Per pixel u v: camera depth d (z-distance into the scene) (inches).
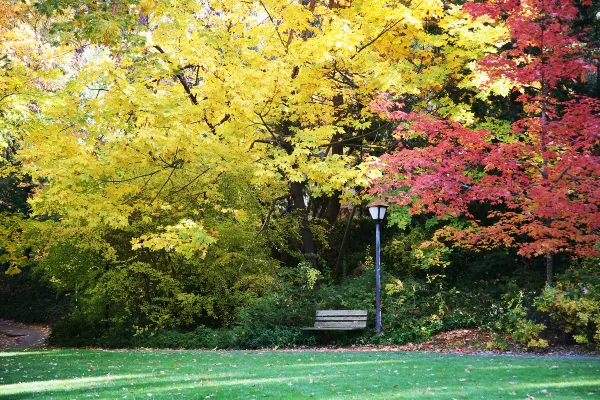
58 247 606.9
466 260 637.3
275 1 509.4
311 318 525.3
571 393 219.0
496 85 490.6
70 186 418.0
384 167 443.8
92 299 604.1
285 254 774.5
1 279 1057.5
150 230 579.5
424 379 264.2
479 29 504.1
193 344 544.1
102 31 338.3
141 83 413.1
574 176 392.2
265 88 441.4
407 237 655.1
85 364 375.9
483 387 237.0
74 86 426.0
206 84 449.1
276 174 478.6
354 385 249.4
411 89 497.0
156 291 621.9
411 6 508.7
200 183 502.6
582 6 555.8
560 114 532.7
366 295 555.5
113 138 373.7
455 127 433.4
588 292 408.5
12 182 838.5
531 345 407.8
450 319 499.2
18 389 272.5
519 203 456.1
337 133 645.9
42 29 725.9
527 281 560.1
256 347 502.6
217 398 229.0
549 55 399.9
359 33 494.6
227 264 603.5
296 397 224.4
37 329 882.1
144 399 232.7
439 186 419.2
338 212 802.2
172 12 403.5
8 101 471.2
